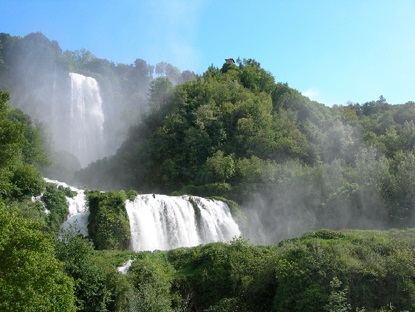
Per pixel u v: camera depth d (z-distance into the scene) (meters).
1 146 39.06
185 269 39.50
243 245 40.16
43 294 21.67
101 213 48.81
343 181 64.38
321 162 75.94
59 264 22.94
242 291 35.94
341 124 89.50
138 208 52.25
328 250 34.62
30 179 49.72
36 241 22.33
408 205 59.12
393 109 118.75
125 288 32.47
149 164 82.19
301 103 98.38
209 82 99.62
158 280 35.25
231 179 70.69
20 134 40.50
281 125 85.81
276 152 76.75
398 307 31.81
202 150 79.31
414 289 32.09
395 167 67.25
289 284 33.09
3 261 21.02
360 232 43.50
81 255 31.78
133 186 82.38
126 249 48.66
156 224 53.09
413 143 83.12
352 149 83.56
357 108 129.00
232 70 114.25
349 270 32.91
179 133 84.19
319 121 95.12
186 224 56.00
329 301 30.59
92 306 30.62
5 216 22.12
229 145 79.56
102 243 47.03
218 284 37.12
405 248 35.19
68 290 23.69
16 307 20.14
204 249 40.97
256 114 84.69
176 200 57.00
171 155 81.94
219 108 87.56
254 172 68.19
